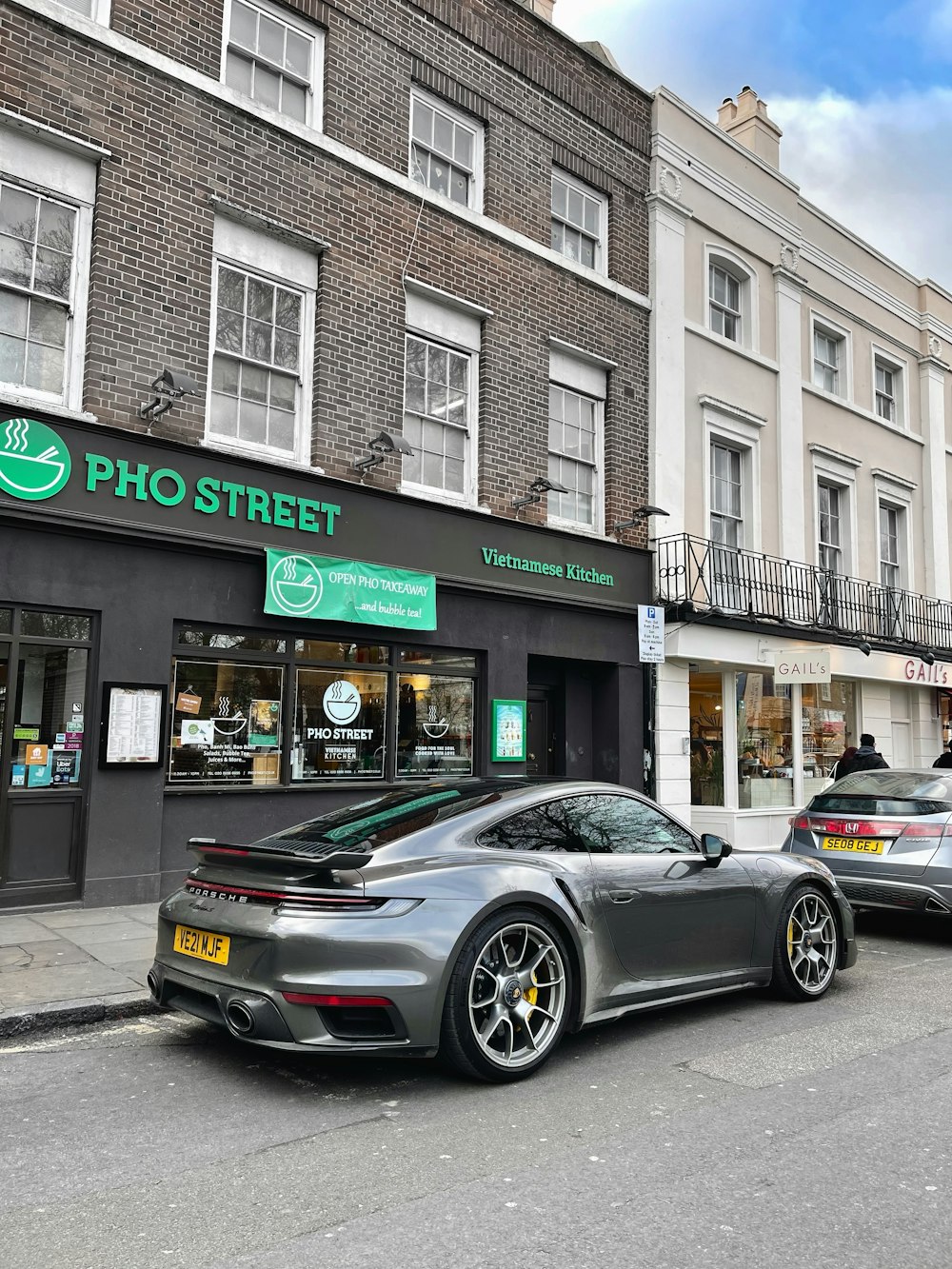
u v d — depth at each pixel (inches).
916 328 800.9
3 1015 204.8
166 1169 139.7
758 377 629.3
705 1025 219.5
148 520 343.3
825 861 336.8
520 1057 179.6
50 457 322.0
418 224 445.4
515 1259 114.7
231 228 385.7
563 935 191.0
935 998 248.5
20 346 331.3
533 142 504.7
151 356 353.4
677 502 552.1
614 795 221.1
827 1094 173.3
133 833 333.7
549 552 483.2
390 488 421.7
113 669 333.7
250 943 168.7
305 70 419.2
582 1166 141.2
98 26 347.3
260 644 378.3
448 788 217.0
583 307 520.1
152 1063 188.4
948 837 316.8
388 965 165.5
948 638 772.0
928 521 783.1
